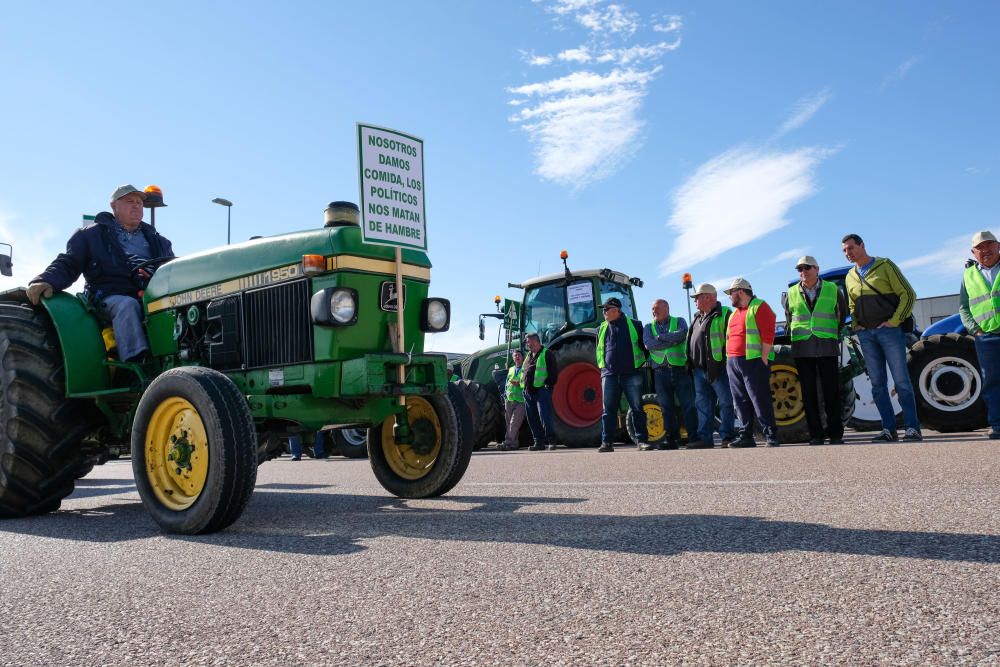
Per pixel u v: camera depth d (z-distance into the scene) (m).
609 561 2.06
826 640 1.34
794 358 6.85
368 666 1.32
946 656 1.24
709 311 7.54
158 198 4.90
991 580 1.67
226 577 2.11
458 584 1.89
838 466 4.23
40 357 3.94
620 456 6.36
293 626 1.58
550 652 1.35
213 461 3.01
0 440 3.90
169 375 3.23
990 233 6.07
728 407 7.85
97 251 4.20
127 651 1.47
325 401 3.61
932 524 2.34
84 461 4.35
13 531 3.37
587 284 10.06
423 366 3.82
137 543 2.84
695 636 1.40
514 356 10.21
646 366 9.02
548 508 3.21
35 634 1.62
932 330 8.07
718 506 2.96
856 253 6.49
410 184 4.06
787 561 1.95
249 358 3.79
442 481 3.96
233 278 3.87
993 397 6.07
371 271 3.69
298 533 2.89
